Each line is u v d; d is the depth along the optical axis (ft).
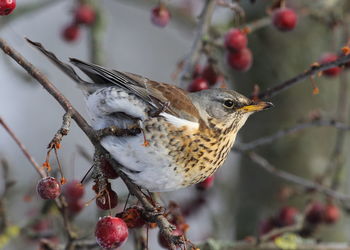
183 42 72.95
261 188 46.85
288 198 44.01
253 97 35.12
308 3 44.73
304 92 46.24
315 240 41.65
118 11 71.20
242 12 37.68
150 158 30.07
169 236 26.23
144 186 31.01
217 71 37.45
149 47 72.28
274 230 38.68
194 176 31.71
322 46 46.57
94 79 32.96
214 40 39.86
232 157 59.93
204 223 48.39
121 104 30.71
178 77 39.58
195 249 26.68
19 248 46.32
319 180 41.22
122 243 26.53
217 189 50.01
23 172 59.77
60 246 35.09
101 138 28.14
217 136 33.27
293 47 46.39
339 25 43.27
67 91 66.69
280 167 46.26
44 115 65.31
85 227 41.11
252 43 47.06
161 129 30.35
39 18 67.56
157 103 30.83
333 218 40.63
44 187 25.73
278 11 37.93
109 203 26.58
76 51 68.18
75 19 46.83
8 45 26.96
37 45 30.07
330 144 46.42
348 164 48.16
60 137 24.89
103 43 46.70
